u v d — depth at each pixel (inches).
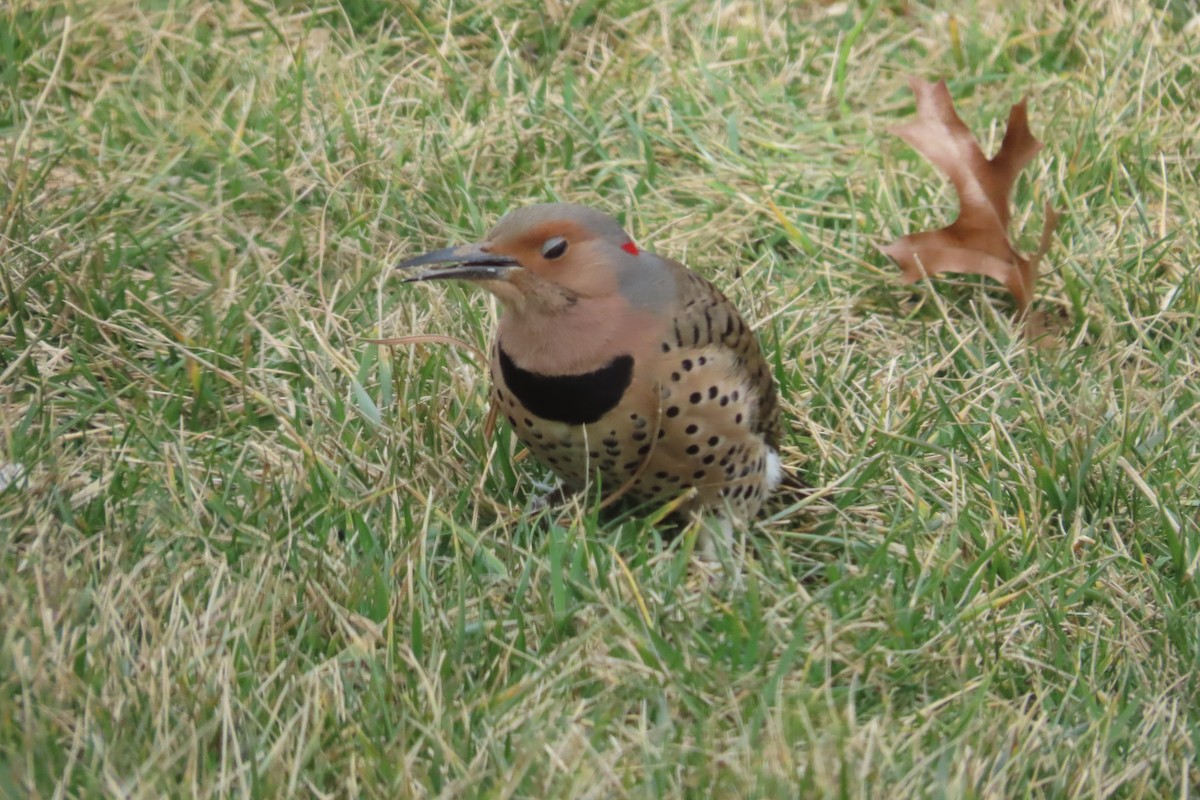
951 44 606.2
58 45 548.1
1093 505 402.3
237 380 414.0
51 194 475.2
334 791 299.9
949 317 479.2
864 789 294.2
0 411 389.1
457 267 346.6
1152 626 365.4
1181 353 460.4
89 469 385.7
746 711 321.1
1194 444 421.4
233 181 500.1
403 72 565.3
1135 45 591.5
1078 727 325.7
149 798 279.4
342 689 318.7
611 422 356.5
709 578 365.4
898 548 385.1
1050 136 549.6
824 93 582.2
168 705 302.8
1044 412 428.8
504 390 364.5
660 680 326.3
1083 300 483.8
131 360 427.5
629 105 565.3
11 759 287.7
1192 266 492.1
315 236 490.3
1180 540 383.2
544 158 533.0
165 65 552.7
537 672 325.1
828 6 628.7
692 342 354.3
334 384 423.2
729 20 613.6
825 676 328.2
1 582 330.3
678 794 295.9
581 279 345.7
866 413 430.9
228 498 376.8
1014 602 364.5
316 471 378.9
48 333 431.8
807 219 525.0
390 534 366.6
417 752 301.6
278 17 581.0
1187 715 334.3
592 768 301.7
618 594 344.8
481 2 600.1
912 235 479.5
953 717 328.2
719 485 374.0
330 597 343.3
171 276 467.8
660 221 519.5
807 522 400.5
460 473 394.6
